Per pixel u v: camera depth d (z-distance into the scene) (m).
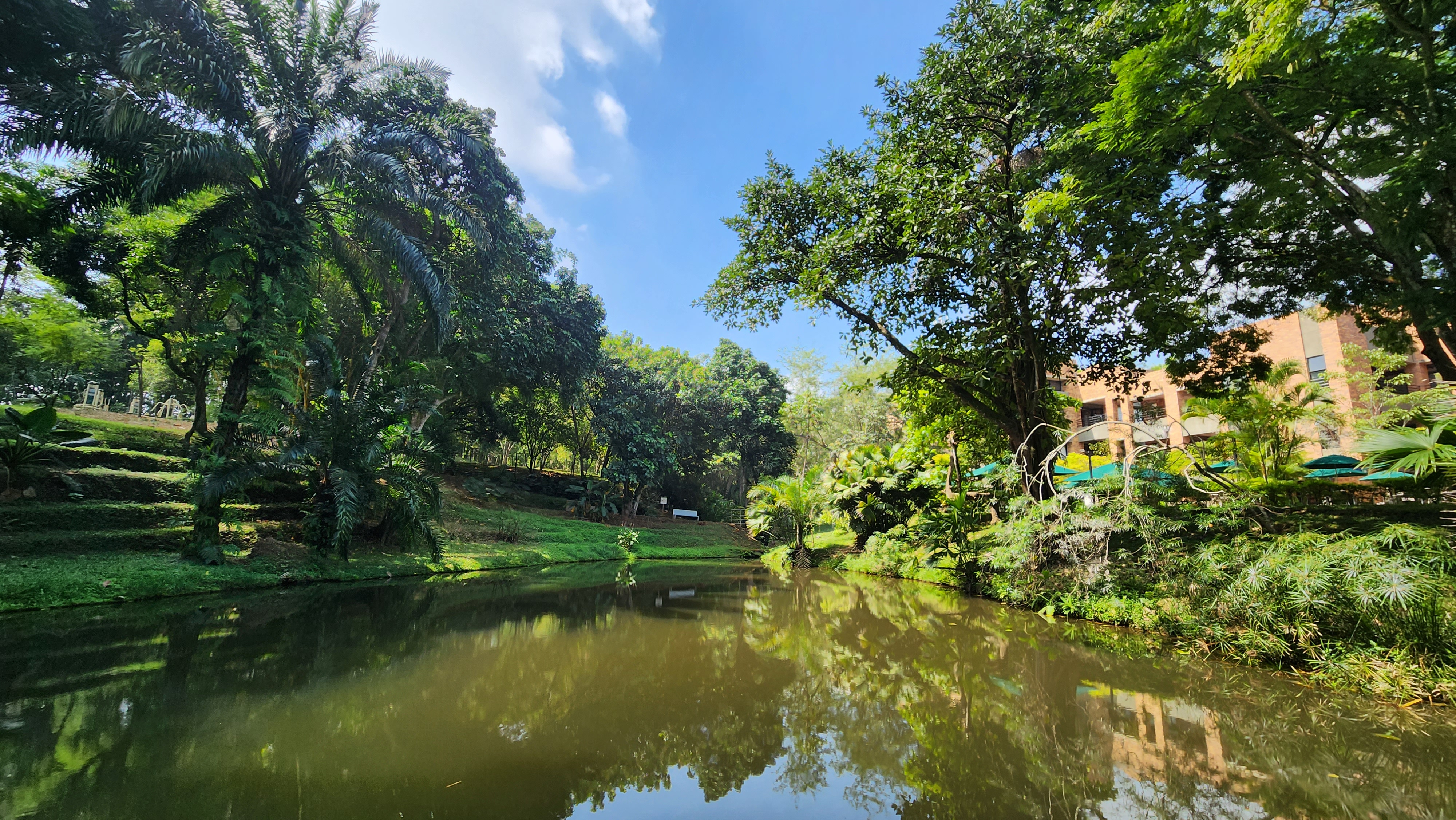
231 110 8.35
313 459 9.31
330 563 9.55
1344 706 4.23
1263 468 13.91
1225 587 5.66
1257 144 7.27
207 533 8.21
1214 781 3.10
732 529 26.53
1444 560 4.51
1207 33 6.30
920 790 3.01
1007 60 9.57
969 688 4.77
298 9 8.96
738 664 5.44
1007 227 9.15
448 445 18.81
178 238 9.00
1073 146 8.05
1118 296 9.73
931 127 10.66
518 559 13.38
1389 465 7.14
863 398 32.25
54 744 3.08
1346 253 8.91
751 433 29.69
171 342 11.69
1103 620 7.08
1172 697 4.51
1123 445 22.48
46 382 16.58
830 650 6.03
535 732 3.62
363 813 2.52
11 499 8.02
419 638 5.86
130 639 5.18
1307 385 14.02
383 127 10.27
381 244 10.07
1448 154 5.61
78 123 7.61
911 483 14.57
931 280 10.92
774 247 12.22
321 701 3.94
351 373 15.06
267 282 8.52
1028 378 10.91
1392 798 2.87
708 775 3.15
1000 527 9.91
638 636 6.49
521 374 18.47
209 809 2.49
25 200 9.63
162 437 12.89
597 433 25.25
